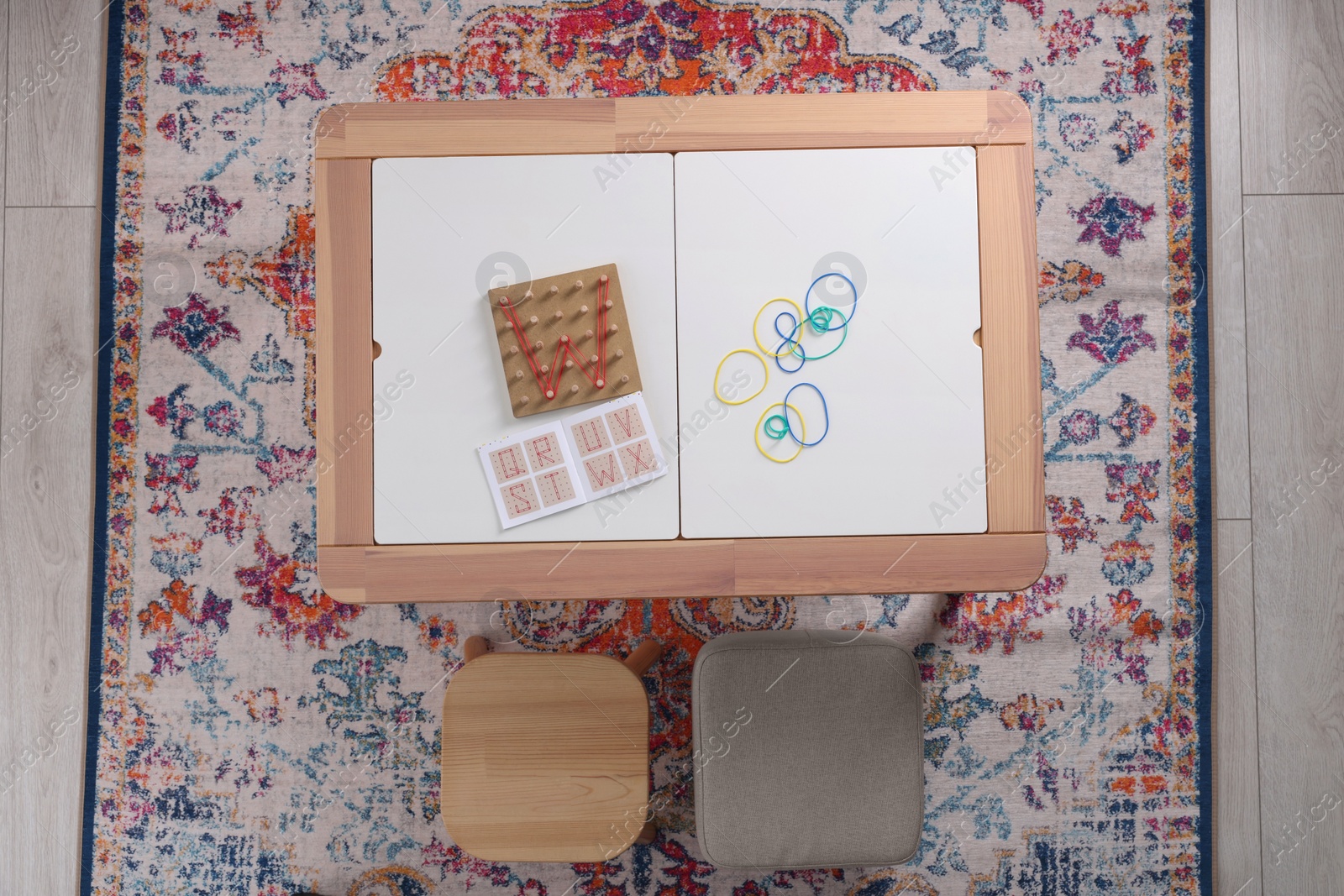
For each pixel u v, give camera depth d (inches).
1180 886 69.1
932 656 70.6
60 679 70.1
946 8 72.4
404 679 70.5
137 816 69.6
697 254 52.1
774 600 71.0
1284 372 71.1
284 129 72.4
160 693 70.1
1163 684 70.0
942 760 70.1
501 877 69.8
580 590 51.5
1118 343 71.4
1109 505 71.0
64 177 72.0
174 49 72.4
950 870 69.6
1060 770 69.8
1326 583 70.1
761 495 51.8
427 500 51.8
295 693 70.4
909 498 51.7
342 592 51.4
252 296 71.8
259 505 71.1
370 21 72.7
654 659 67.6
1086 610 70.5
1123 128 72.0
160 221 71.9
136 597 70.5
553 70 72.6
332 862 69.7
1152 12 72.2
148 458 71.1
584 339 51.9
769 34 72.6
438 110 52.2
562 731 58.1
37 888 69.1
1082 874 69.4
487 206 52.2
